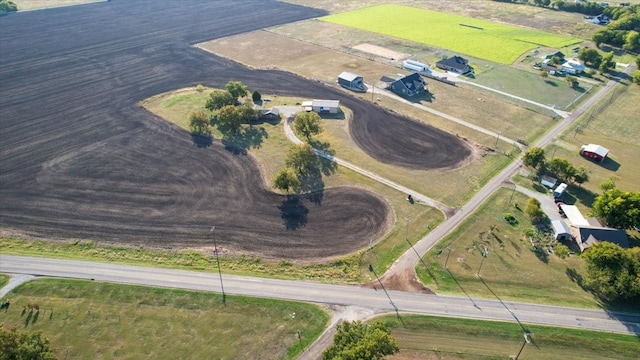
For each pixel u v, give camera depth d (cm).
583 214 7388
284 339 5375
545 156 8975
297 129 9188
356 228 7088
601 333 5494
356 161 8738
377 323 5059
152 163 8531
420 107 10912
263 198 7688
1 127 9538
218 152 8931
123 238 6831
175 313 5684
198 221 7169
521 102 11225
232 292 5984
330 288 6066
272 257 6556
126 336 5384
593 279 5853
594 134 9881
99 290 5969
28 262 6378
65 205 7431
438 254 6619
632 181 8269
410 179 8256
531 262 6506
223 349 5253
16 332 4844
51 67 12550
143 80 12006
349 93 11575
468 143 9394
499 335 5453
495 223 7231
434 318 5644
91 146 9019
